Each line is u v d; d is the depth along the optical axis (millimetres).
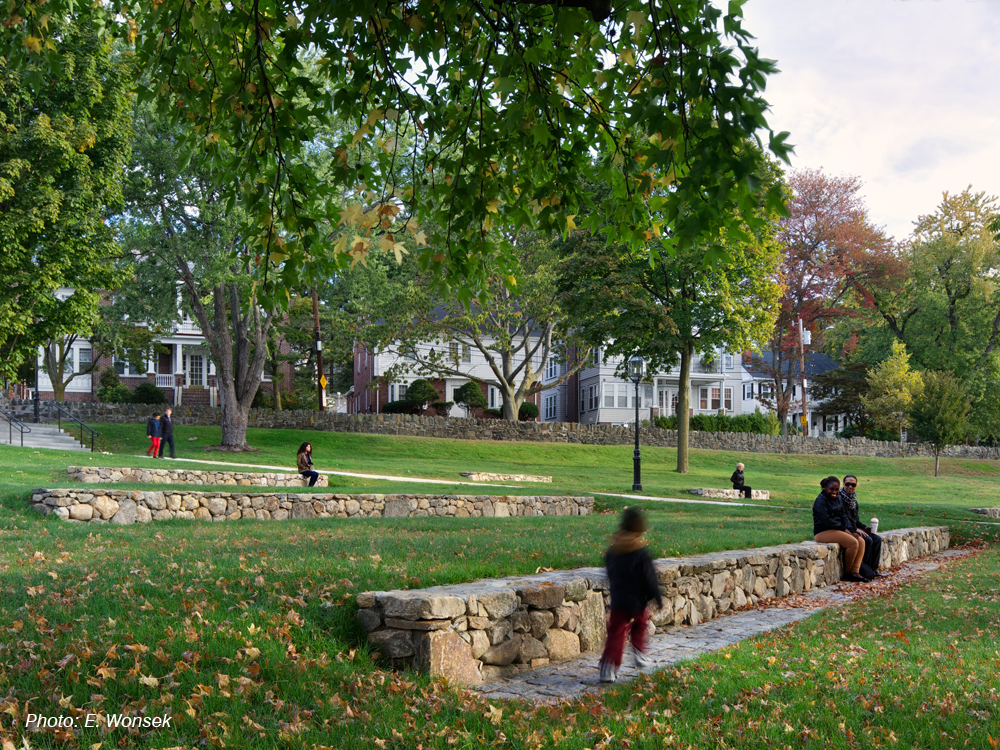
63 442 31609
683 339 34219
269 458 31500
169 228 31016
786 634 7574
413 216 5691
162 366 56375
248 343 34750
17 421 36031
